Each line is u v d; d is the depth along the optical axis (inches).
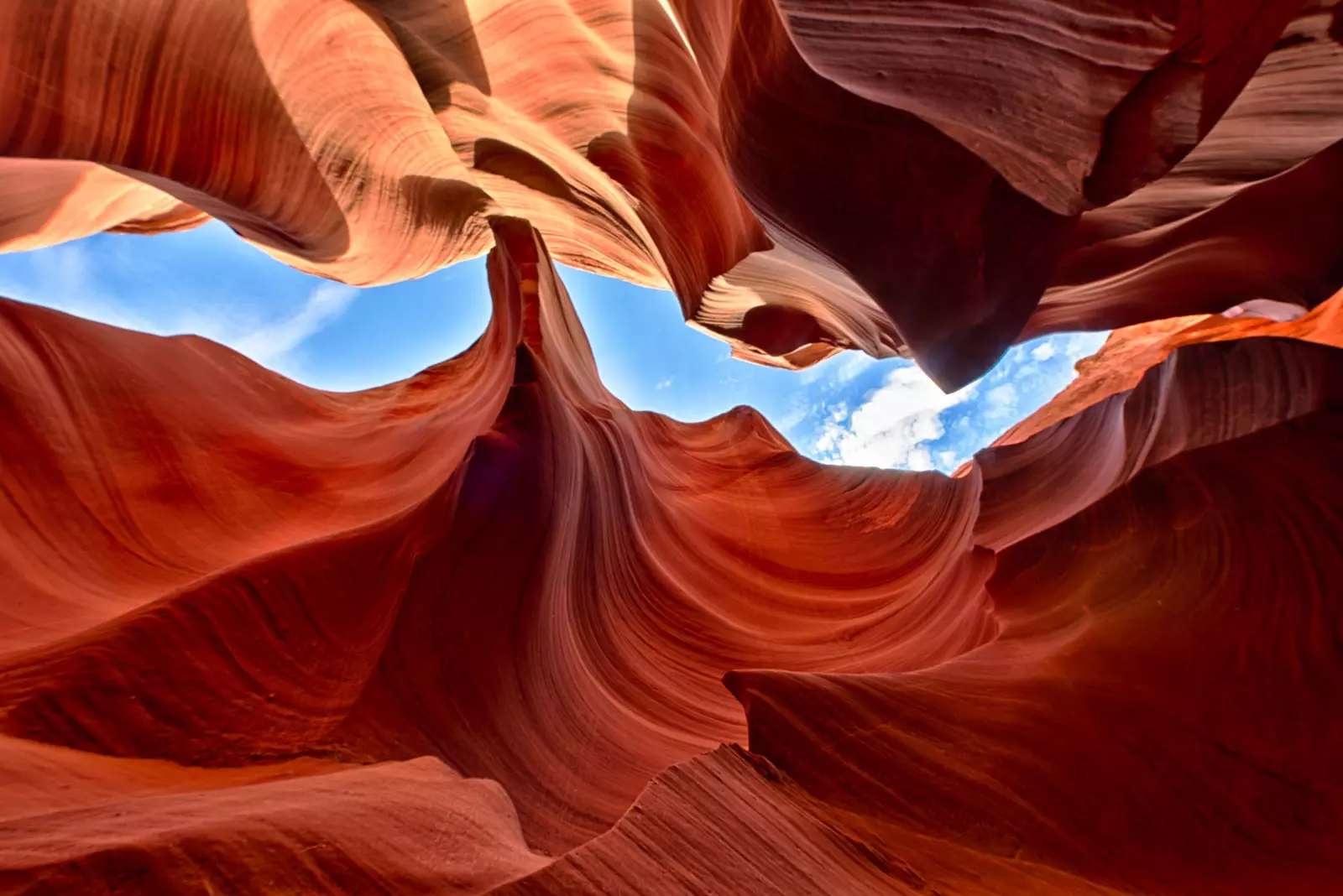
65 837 67.0
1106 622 185.9
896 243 165.5
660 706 219.1
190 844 67.1
